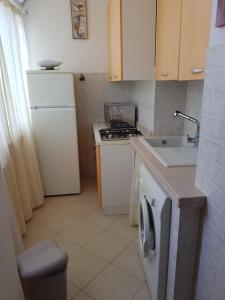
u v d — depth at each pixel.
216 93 0.94
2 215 0.88
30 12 2.87
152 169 1.44
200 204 1.07
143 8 2.00
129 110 3.03
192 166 1.42
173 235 1.21
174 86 2.23
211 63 0.97
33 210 2.69
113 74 2.55
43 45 2.99
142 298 1.57
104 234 2.24
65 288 1.38
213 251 1.03
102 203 2.51
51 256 1.33
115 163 2.40
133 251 2.01
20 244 1.72
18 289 0.97
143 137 2.19
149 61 2.12
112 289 1.65
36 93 2.64
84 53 3.08
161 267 1.34
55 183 2.96
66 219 2.50
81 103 3.25
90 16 2.98
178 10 1.64
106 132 2.65
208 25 1.29
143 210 1.51
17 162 2.23
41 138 2.78
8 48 2.14
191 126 2.18
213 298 1.04
